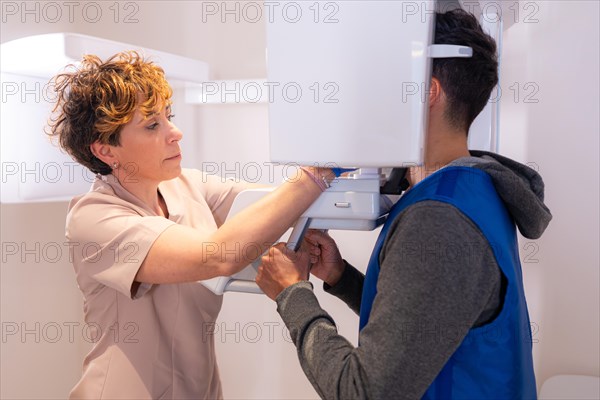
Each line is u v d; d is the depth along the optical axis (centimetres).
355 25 76
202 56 186
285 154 82
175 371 121
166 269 103
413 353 69
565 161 149
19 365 183
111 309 118
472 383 76
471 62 80
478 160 81
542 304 154
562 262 152
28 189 159
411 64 75
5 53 143
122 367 117
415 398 69
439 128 83
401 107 75
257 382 191
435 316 69
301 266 92
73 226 114
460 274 69
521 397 79
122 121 109
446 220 71
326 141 79
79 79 114
